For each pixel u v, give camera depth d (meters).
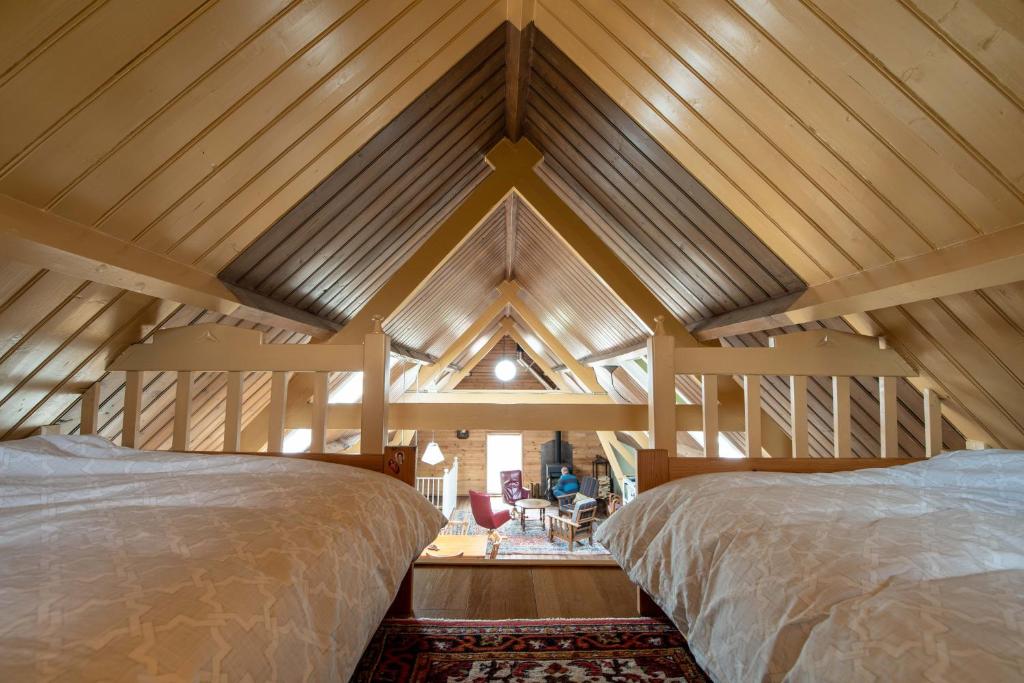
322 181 1.71
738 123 1.45
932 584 0.73
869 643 0.63
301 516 1.01
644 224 2.33
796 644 0.73
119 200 1.20
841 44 1.06
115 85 0.99
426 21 1.49
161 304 1.67
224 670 0.58
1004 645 0.57
